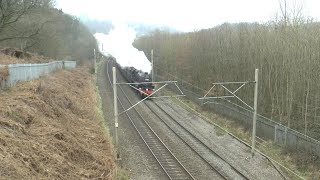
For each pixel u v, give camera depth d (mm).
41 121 17828
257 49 32844
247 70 34594
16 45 48719
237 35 38688
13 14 36656
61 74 42375
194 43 51469
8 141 13281
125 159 21750
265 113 31531
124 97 45719
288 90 28031
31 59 42875
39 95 21500
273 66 31219
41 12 45438
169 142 26016
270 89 29969
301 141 22188
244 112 31750
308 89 24734
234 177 19094
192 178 18500
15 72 22953
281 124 26297
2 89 20125
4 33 41344
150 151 23438
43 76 32406
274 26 32312
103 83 57594
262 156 22812
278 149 23719
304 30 27438
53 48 56250
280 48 29547
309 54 25547
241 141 26062
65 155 15938
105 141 22344
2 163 11414
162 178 18766
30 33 42531
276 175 19547
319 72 24938
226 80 38688
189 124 32094
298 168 20516
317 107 25125
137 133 28344
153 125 31391
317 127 25859
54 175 13305
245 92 34688
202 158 22125
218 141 26609
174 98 45344
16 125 15234
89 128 23797
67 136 17922
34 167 12938
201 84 46062
